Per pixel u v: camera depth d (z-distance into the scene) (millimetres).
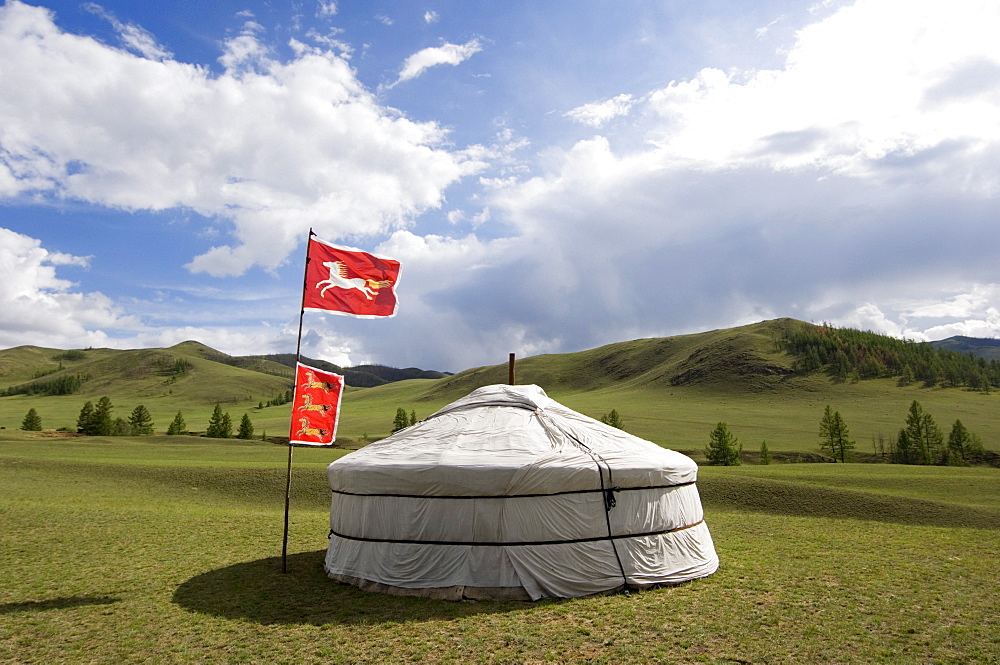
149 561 14656
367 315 13266
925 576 12680
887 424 99375
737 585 11820
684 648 8469
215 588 12172
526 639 8867
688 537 12484
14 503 22641
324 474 31781
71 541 16766
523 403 13820
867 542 17109
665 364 176125
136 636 9391
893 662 7949
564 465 11086
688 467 12656
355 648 8758
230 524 20109
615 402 134500
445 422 13516
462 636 9086
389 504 11672
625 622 9531
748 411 114000
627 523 11531
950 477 33844
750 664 7910
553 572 10938
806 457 78688
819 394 126500
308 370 13367
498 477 10930
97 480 30312
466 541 11062
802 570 13227
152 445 55438
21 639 9242
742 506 26125
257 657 8500
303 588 12055
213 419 94062
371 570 11781
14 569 13758
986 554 15250
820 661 7992
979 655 8172
